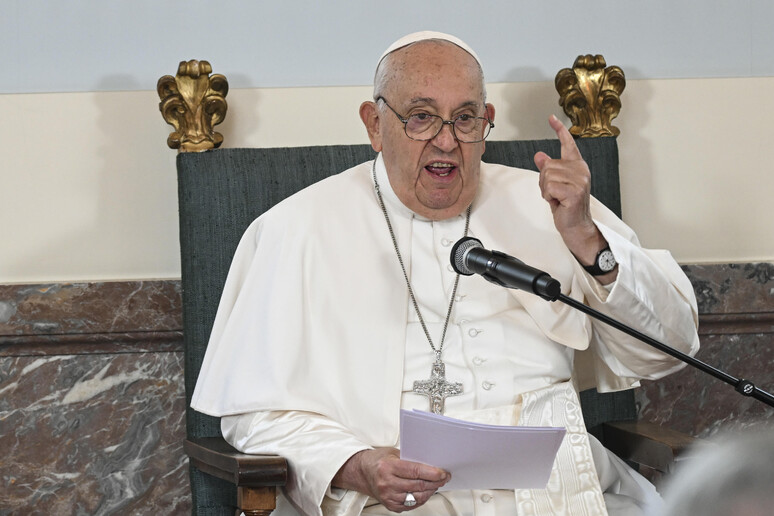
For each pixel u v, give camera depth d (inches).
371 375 382.6
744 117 543.2
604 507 360.5
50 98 499.5
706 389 534.9
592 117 497.4
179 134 474.3
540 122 528.4
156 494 501.7
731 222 542.6
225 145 508.7
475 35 526.0
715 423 535.5
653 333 381.4
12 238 497.0
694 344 395.9
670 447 374.0
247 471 320.5
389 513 358.3
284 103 513.7
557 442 304.0
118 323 492.1
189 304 449.4
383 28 520.1
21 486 491.5
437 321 400.8
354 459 336.5
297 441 354.6
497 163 478.0
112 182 502.6
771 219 545.3
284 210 419.8
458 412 380.2
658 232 537.0
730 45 542.3
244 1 511.2
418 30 522.0
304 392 377.1
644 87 536.1
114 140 502.6
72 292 488.4
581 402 458.0
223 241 452.8
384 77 402.0
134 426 500.1
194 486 423.2
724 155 541.6
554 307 397.4
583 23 532.1
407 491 312.8
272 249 409.7
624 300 366.3
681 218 538.6
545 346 396.2
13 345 488.7
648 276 369.4
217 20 510.0
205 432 439.5
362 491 333.1
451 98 386.6
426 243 411.5
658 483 388.2
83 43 502.0
